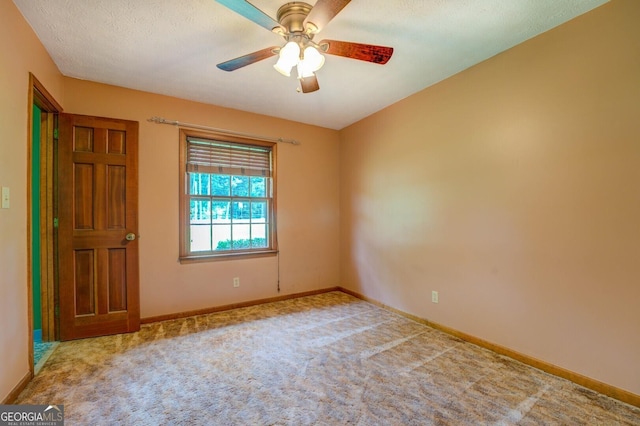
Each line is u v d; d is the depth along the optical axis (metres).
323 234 4.15
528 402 1.71
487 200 2.41
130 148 2.77
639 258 1.67
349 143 4.07
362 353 2.31
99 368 2.07
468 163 2.55
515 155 2.22
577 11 1.84
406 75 2.66
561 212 1.98
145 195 2.97
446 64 2.47
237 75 2.64
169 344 2.47
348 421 1.55
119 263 2.71
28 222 1.91
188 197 3.26
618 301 1.75
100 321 2.62
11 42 1.70
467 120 2.55
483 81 2.43
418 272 3.03
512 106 2.23
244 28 1.98
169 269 3.08
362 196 3.83
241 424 1.52
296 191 3.92
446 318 2.74
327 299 3.83
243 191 3.62
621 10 1.72
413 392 1.80
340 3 1.44
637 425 1.53
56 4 1.73
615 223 1.75
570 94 1.93
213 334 2.68
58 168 2.53
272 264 3.72
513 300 2.24
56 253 2.52
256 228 3.70
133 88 2.90
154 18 1.87
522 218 2.18
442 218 2.78
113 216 2.70
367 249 3.74
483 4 1.76
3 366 1.61
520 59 2.18
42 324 2.49
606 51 1.78
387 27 1.98
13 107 1.73
